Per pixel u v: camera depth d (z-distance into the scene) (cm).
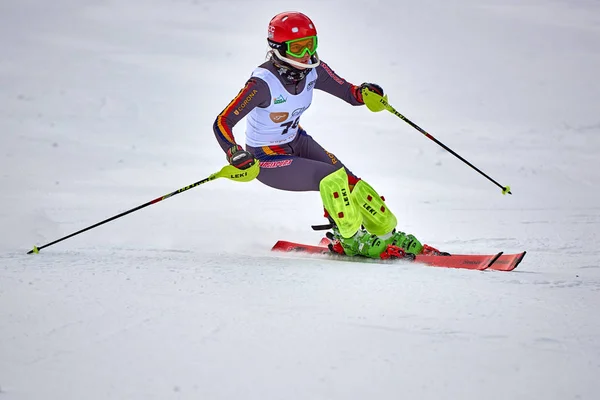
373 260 1802
